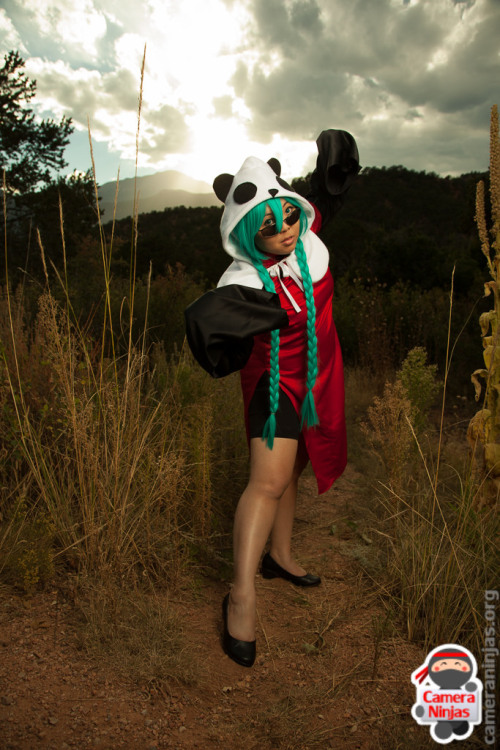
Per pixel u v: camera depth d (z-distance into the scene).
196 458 3.05
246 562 2.32
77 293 6.12
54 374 3.10
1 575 2.57
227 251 2.42
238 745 1.82
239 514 2.39
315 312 2.41
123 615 2.35
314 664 2.25
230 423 3.87
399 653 2.28
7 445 3.04
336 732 1.88
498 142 2.63
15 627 2.30
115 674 2.09
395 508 3.08
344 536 3.37
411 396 3.75
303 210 2.46
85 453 2.72
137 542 2.81
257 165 2.41
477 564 2.47
